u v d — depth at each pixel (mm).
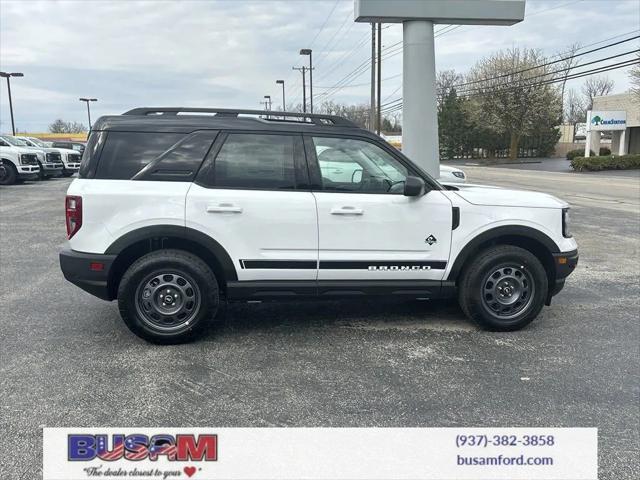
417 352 4527
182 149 4516
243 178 4559
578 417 3459
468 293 4922
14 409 3484
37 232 10461
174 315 4551
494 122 53562
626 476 2865
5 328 5016
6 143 21875
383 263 4727
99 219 4375
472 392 3795
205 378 3982
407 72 11141
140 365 4199
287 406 3564
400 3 10633
